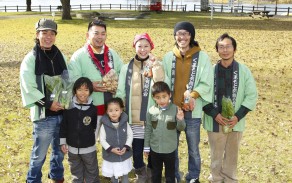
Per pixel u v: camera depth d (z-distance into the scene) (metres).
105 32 4.55
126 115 4.46
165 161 4.41
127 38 20.06
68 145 4.36
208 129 4.54
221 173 4.66
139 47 4.43
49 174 4.86
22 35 21.48
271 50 16.27
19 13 41.81
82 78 4.24
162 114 4.29
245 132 6.92
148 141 4.42
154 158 4.43
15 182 4.96
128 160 4.50
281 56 14.82
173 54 4.48
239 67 4.32
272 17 36.94
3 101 8.75
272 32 23.20
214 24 28.34
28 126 7.18
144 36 4.44
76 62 4.60
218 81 4.36
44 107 4.09
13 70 12.10
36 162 4.32
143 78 4.48
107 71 4.65
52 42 4.06
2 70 12.06
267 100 8.92
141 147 4.67
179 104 4.44
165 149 4.33
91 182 4.51
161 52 15.45
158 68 4.31
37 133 4.24
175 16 37.06
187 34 4.27
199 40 19.25
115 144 4.39
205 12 45.25
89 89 4.22
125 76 4.57
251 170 5.36
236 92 4.30
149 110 4.36
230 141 4.50
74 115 4.25
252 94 4.30
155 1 43.91
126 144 4.40
